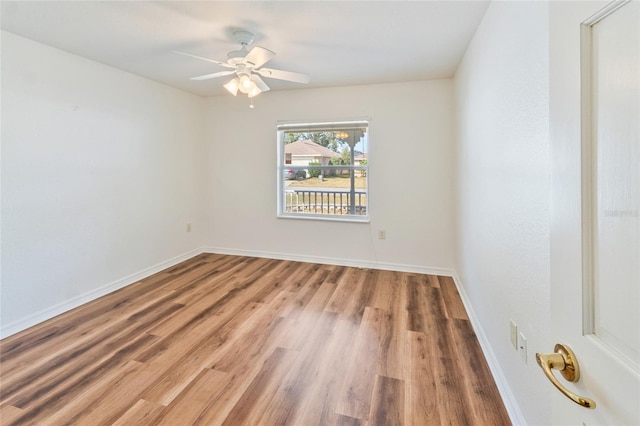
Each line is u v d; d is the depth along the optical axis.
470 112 2.52
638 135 0.47
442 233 3.61
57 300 2.64
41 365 1.92
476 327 2.32
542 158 1.19
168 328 2.38
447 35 2.38
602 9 0.52
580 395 0.60
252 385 1.75
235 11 2.03
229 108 4.27
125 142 3.27
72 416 1.52
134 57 2.83
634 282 0.48
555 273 0.68
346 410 1.57
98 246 3.00
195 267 3.89
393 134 3.68
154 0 1.91
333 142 4.02
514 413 1.48
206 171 4.46
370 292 3.10
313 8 2.00
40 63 2.50
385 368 1.90
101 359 1.99
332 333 2.31
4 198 2.30
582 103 0.58
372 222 3.85
